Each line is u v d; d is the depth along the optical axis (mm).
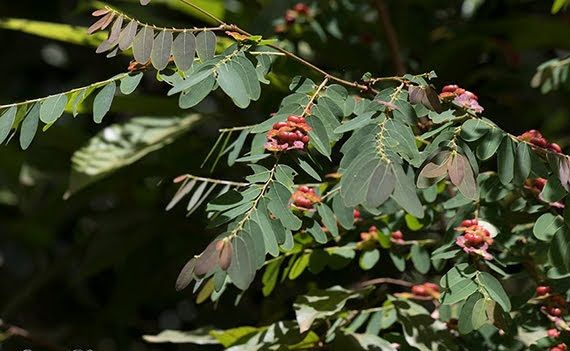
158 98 1075
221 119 1112
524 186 875
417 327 901
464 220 868
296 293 1053
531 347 869
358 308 968
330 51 1093
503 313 820
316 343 917
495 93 1142
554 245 829
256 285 1137
